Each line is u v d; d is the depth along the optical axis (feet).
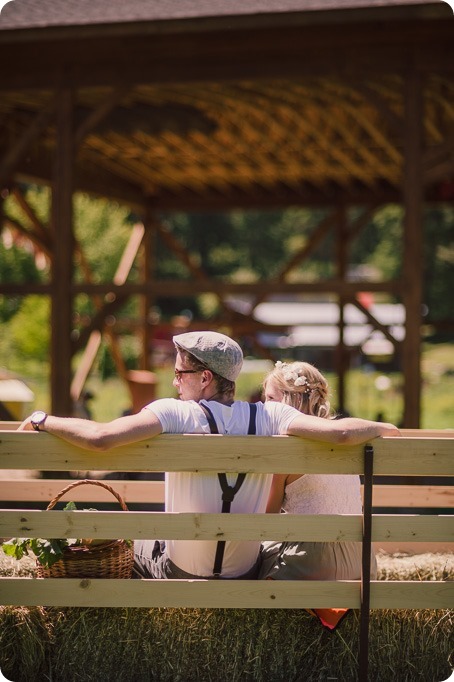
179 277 187.62
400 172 55.21
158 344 116.67
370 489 16.26
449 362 140.67
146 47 35.32
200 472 16.28
